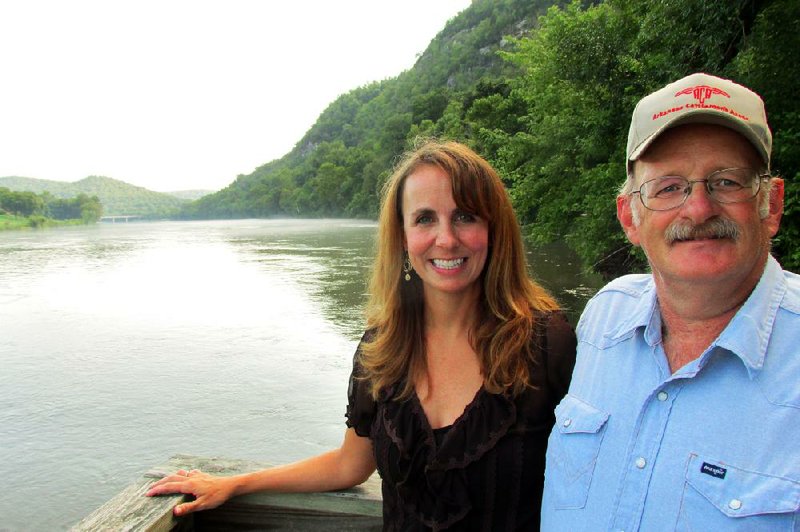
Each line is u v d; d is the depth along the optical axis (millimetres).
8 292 19078
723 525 967
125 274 23438
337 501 1865
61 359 10461
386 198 1726
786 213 6871
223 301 15867
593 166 13219
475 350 1561
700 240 1072
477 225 1575
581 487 1185
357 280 18641
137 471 6293
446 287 1562
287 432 7012
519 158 15641
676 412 1079
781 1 6980
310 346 10719
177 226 97875
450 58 117375
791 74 7039
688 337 1139
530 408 1505
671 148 1107
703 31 8266
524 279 1659
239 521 1937
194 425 7316
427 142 1742
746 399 1014
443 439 1535
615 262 12742
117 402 8188
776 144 7133
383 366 1657
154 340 11680
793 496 919
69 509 5652
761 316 1049
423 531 1560
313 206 107438
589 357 1310
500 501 1498
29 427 7414
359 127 141625
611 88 11750
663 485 1051
